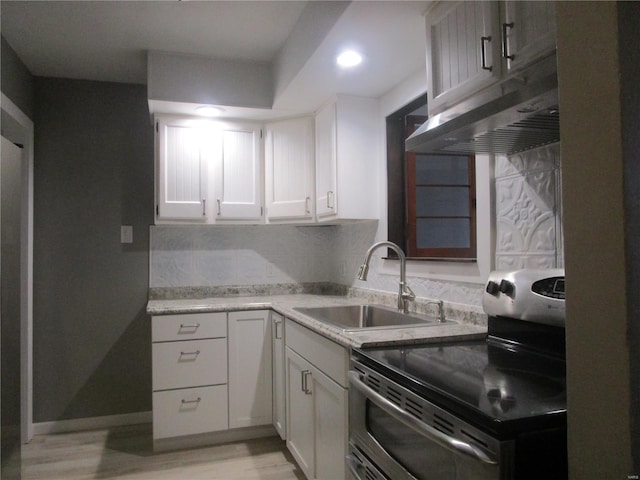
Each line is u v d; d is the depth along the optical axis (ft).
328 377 5.64
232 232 10.68
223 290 10.55
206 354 8.66
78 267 9.82
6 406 6.30
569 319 1.80
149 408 10.14
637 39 1.59
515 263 5.16
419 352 4.51
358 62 6.91
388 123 8.31
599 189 1.68
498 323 4.96
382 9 5.35
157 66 8.50
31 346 9.34
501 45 4.21
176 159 9.34
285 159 9.71
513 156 5.19
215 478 7.45
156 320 8.41
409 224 7.95
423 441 3.45
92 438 9.20
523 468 2.65
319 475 6.04
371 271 8.96
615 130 1.61
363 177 8.49
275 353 8.74
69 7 6.95
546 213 4.71
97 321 9.91
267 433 9.18
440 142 4.63
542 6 3.71
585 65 1.73
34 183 9.55
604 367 1.66
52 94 9.76
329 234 11.15
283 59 8.22
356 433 4.69
